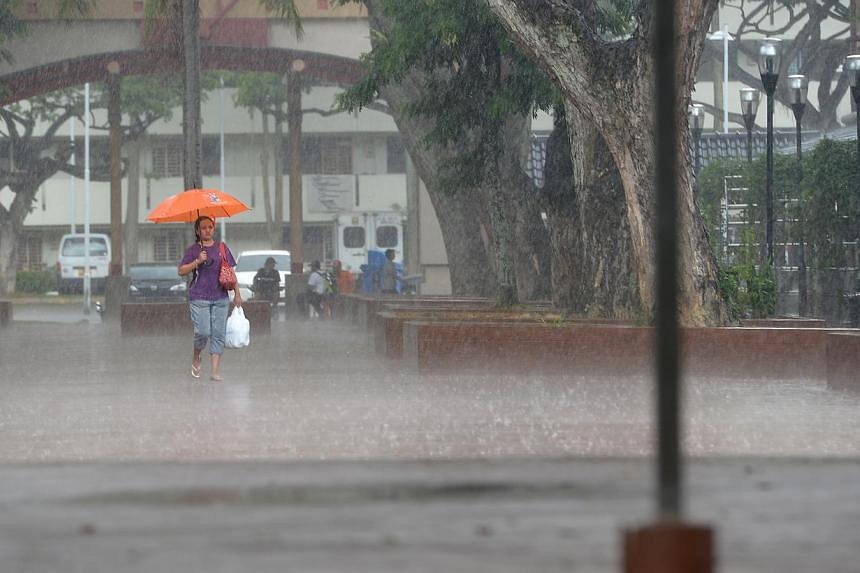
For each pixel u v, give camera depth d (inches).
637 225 2049.7
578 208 2336.4
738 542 637.9
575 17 2039.9
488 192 2731.3
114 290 4493.1
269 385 1774.1
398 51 2970.0
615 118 2041.1
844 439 1151.6
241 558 598.9
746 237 2716.5
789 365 1862.7
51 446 1122.7
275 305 4542.3
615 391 1652.3
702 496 778.2
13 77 4539.9
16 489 816.9
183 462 962.7
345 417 1341.0
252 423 1290.6
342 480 853.2
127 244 7736.2
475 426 1250.6
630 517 708.7
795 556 603.5
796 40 5551.2
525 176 3154.5
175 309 3329.2
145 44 4485.7
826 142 3171.8
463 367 1953.7
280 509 739.4
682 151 2043.6
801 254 3036.4
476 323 1978.3
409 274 6358.3
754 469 895.1
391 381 1827.0
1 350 2696.9
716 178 3767.2
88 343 2979.8
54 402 1544.0
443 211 3971.5
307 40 4611.2
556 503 758.5
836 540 643.5
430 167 3954.2
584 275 2319.1
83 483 843.4
